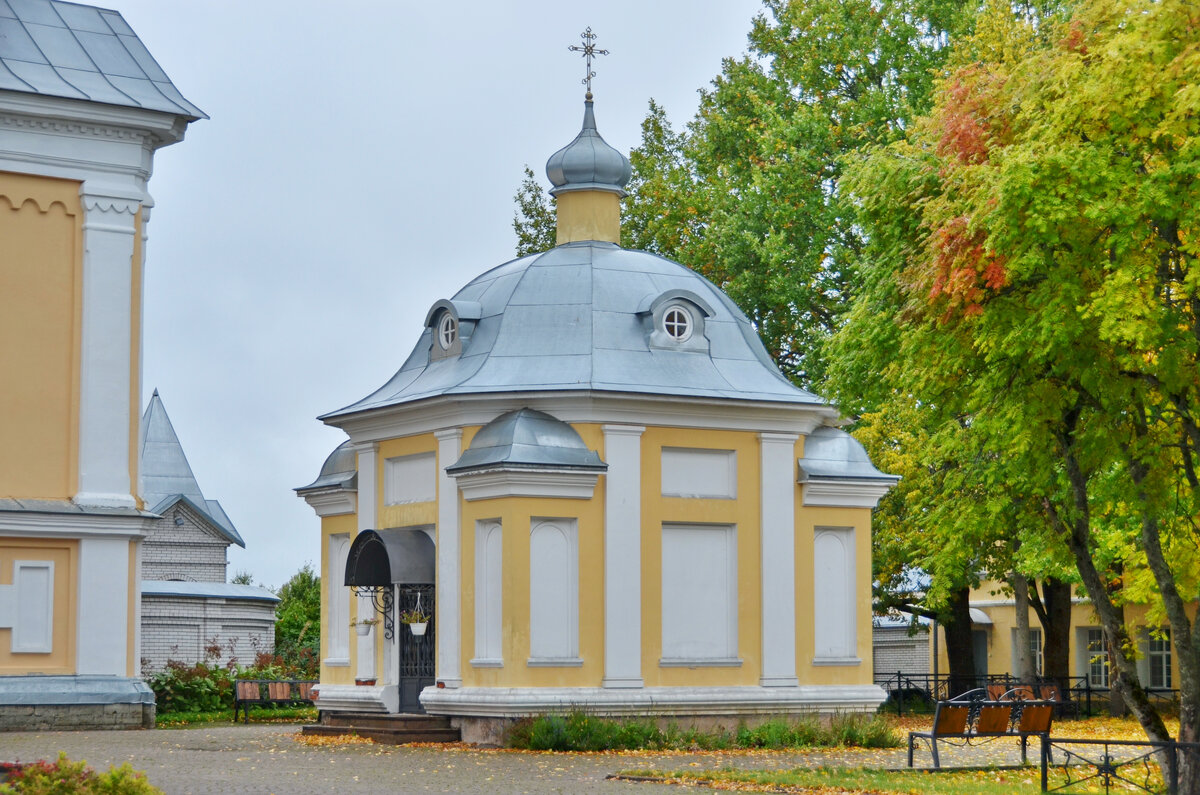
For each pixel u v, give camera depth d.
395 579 25.23
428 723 24.98
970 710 24.88
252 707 34.28
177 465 48.09
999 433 17.84
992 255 16.48
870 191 19.14
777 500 26.12
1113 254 16.39
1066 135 16.48
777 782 17.70
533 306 26.69
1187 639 17.58
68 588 23.64
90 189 23.95
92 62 24.73
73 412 23.78
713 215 40.88
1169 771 16.56
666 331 26.47
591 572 24.53
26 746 20.09
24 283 23.53
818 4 42.09
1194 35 15.66
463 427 25.39
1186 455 17.44
